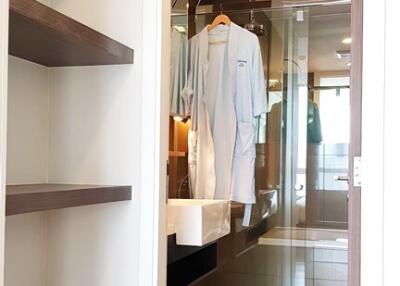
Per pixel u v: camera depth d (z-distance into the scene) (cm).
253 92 282
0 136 93
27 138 150
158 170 149
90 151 155
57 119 159
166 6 154
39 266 155
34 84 153
